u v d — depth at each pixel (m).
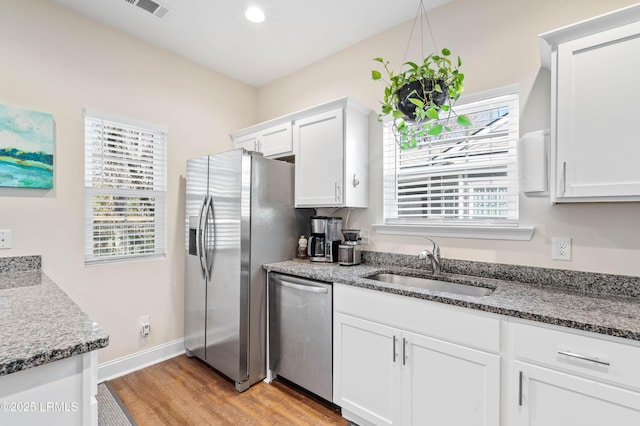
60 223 2.13
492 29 1.96
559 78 1.45
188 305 2.70
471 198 2.08
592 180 1.38
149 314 2.58
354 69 2.64
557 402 1.21
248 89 3.39
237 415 1.95
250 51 2.75
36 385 0.84
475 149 2.05
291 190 2.61
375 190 2.47
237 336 2.23
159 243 2.68
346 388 1.88
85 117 2.25
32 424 0.84
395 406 1.66
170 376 2.41
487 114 2.00
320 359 2.02
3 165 1.88
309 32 2.48
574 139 1.42
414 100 1.44
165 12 2.23
